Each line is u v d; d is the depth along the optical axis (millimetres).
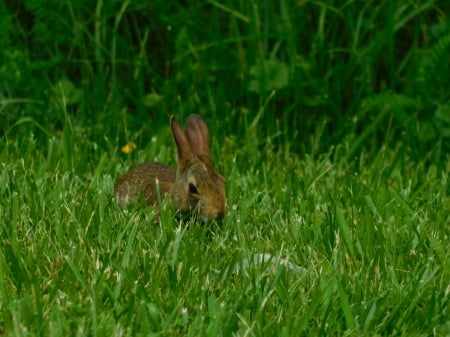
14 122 12086
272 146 11688
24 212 8641
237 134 12094
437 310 6996
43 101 12305
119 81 13305
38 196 8922
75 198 9195
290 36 12586
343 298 6699
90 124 12133
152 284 7082
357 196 9820
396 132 12664
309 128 12602
